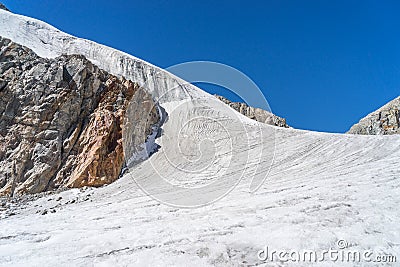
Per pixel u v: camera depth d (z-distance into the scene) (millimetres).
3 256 5633
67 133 24344
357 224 5484
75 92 26266
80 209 12555
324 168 14367
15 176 21188
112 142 24266
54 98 25172
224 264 4461
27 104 24578
